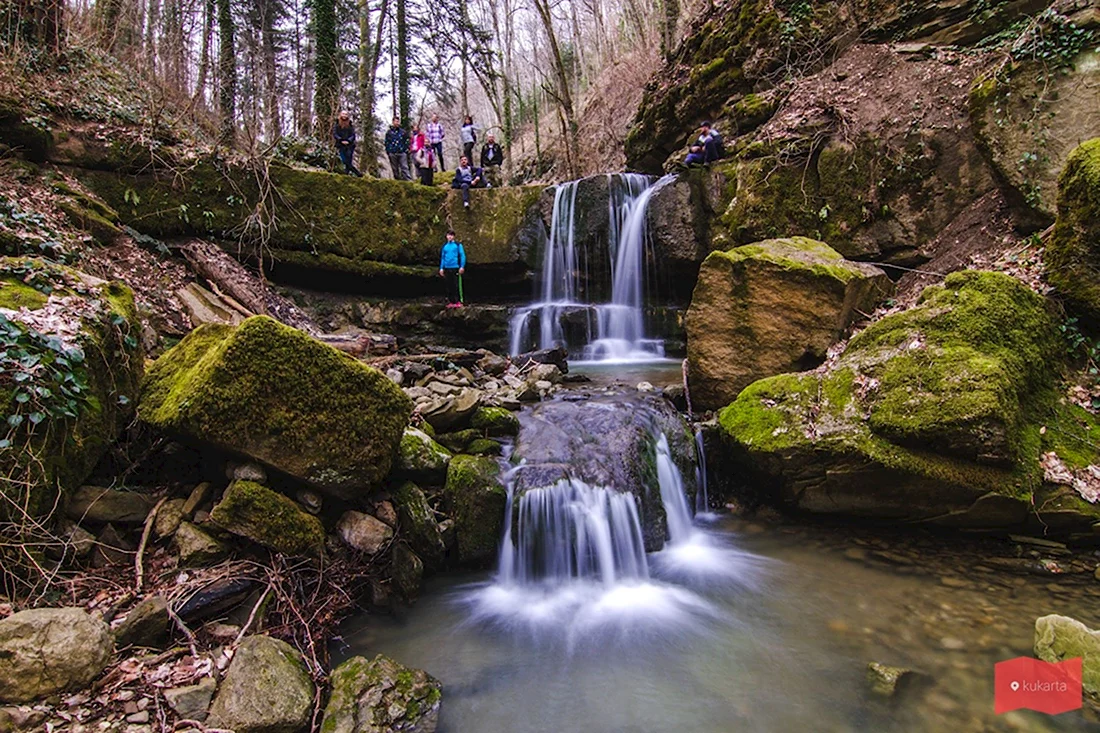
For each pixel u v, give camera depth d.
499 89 29.89
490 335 10.06
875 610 3.77
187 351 4.08
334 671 2.94
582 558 4.38
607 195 10.95
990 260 6.32
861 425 4.69
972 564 4.23
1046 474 4.22
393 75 17.92
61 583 2.95
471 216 10.96
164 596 3.01
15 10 8.00
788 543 4.82
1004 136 6.29
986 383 4.21
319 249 9.72
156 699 2.45
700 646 3.54
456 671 3.30
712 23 12.26
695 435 5.72
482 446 5.01
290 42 17.28
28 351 3.12
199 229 8.61
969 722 2.76
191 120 10.97
